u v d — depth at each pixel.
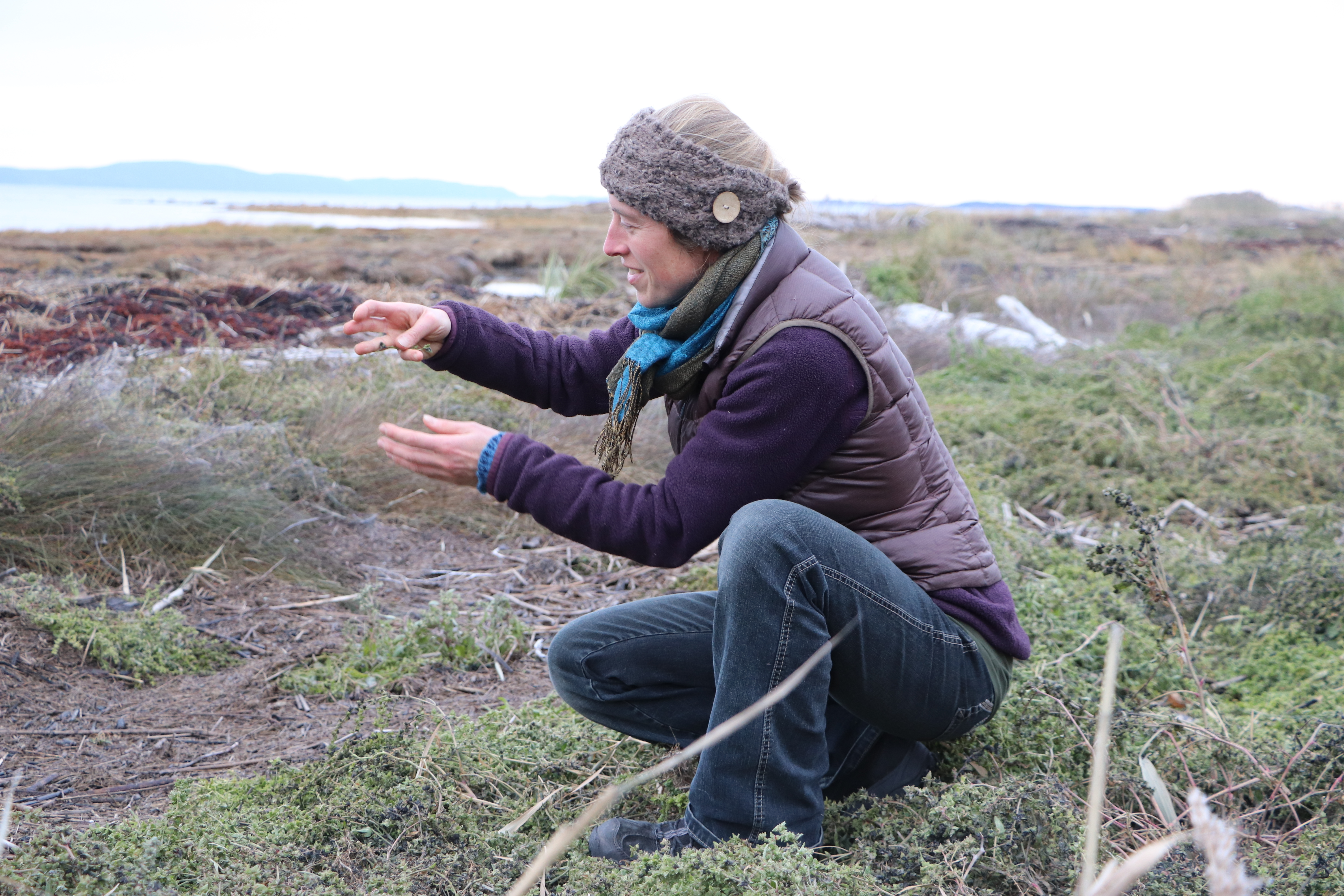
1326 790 2.03
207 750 2.38
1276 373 6.87
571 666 2.10
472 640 3.02
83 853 1.66
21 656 2.67
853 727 2.06
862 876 1.65
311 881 1.68
